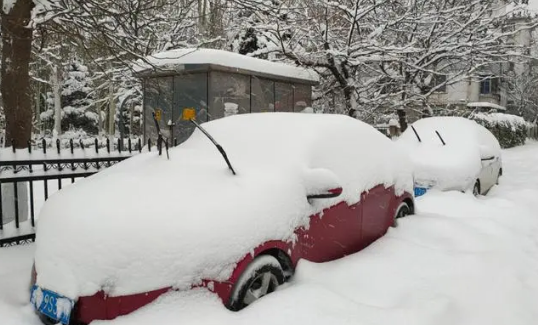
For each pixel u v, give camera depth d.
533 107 34.84
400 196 5.23
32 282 3.12
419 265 4.00
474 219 5.69
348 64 12.33
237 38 15.13
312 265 3.69
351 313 3.03
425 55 13.00
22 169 4.85
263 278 3.27
